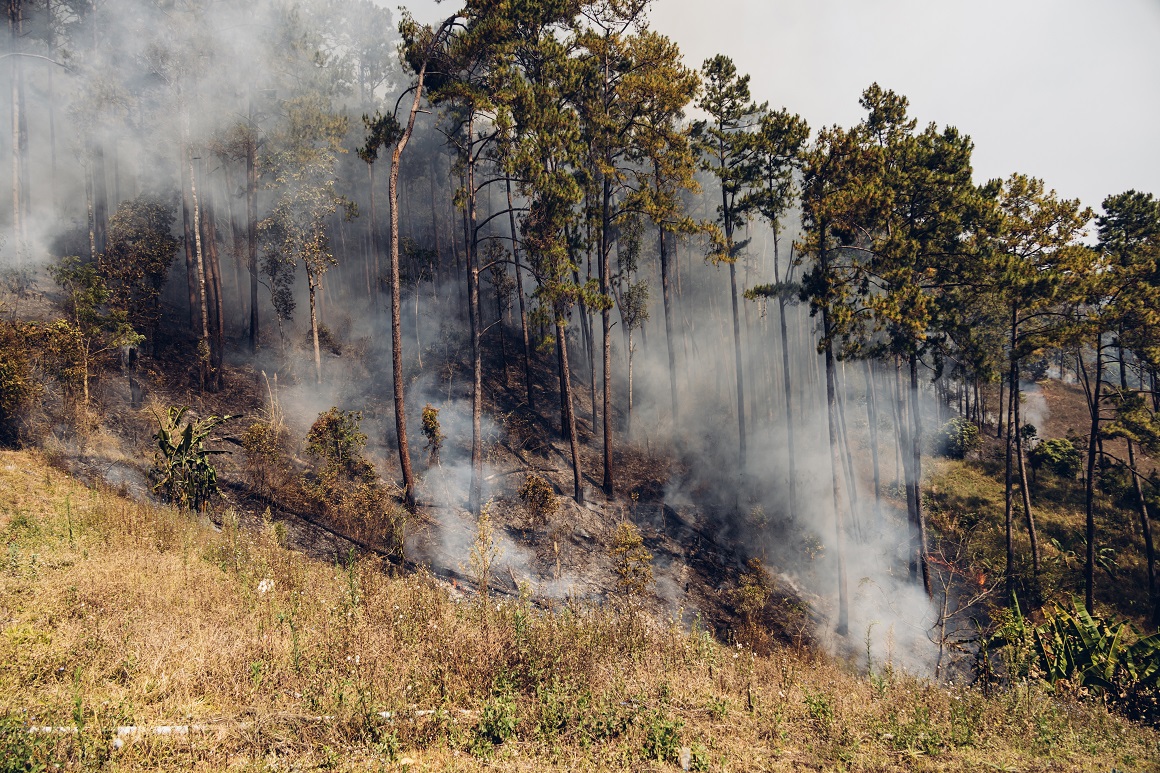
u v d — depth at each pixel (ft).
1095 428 75.46
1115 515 94.99
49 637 22.29
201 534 37.91
